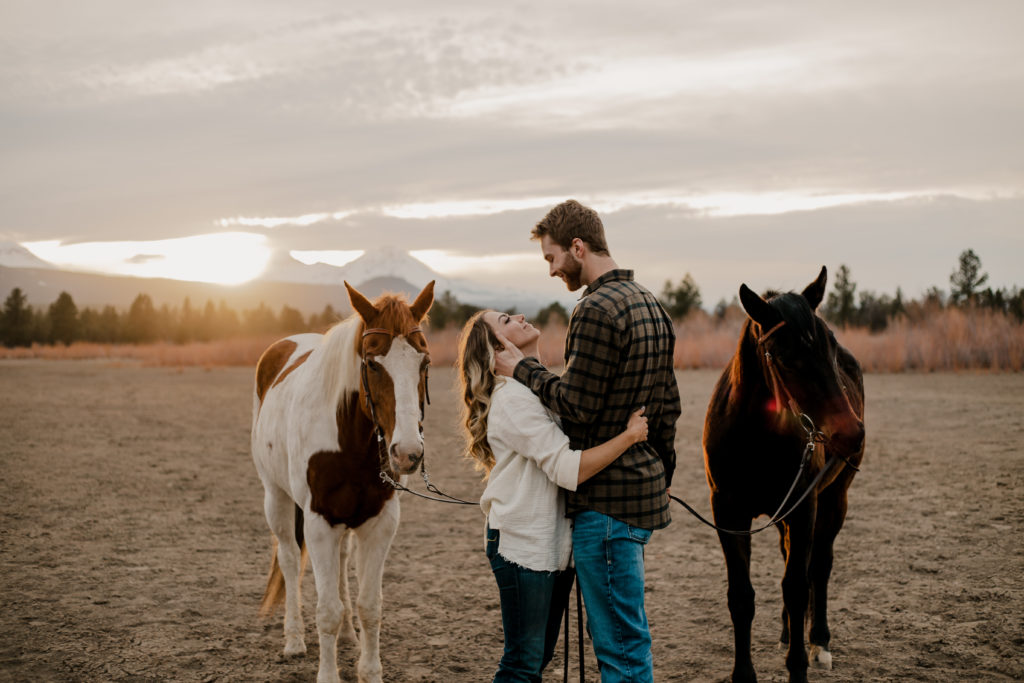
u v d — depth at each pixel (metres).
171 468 9.93
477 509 7.99
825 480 3.89
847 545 6.18
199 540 6.68
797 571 3.51
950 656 4.11
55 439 12.17
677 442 11.50
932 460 9.27
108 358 47.22
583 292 2.81
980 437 10.55
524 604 2.67
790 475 3.66
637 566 2.63
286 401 4.27
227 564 6.02
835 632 4.51
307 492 3.82
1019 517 6.73
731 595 3.66
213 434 12.95
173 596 5.27
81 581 5.52
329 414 3.75
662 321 2.76
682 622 4.78
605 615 2.62
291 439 3.94
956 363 18.86
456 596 5.32
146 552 6.28
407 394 3.36
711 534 6.84
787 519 3.55
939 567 5.54
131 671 4.06
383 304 3.53
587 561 2.64
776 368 3.43
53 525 7.04
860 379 4.84
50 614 4.86
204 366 33.38
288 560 4.46
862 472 8.86
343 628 4.64
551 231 2.79
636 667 2.59
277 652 4.39
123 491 8.53
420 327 3.59
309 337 5.32
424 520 7.54
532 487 2.70
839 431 3.27
